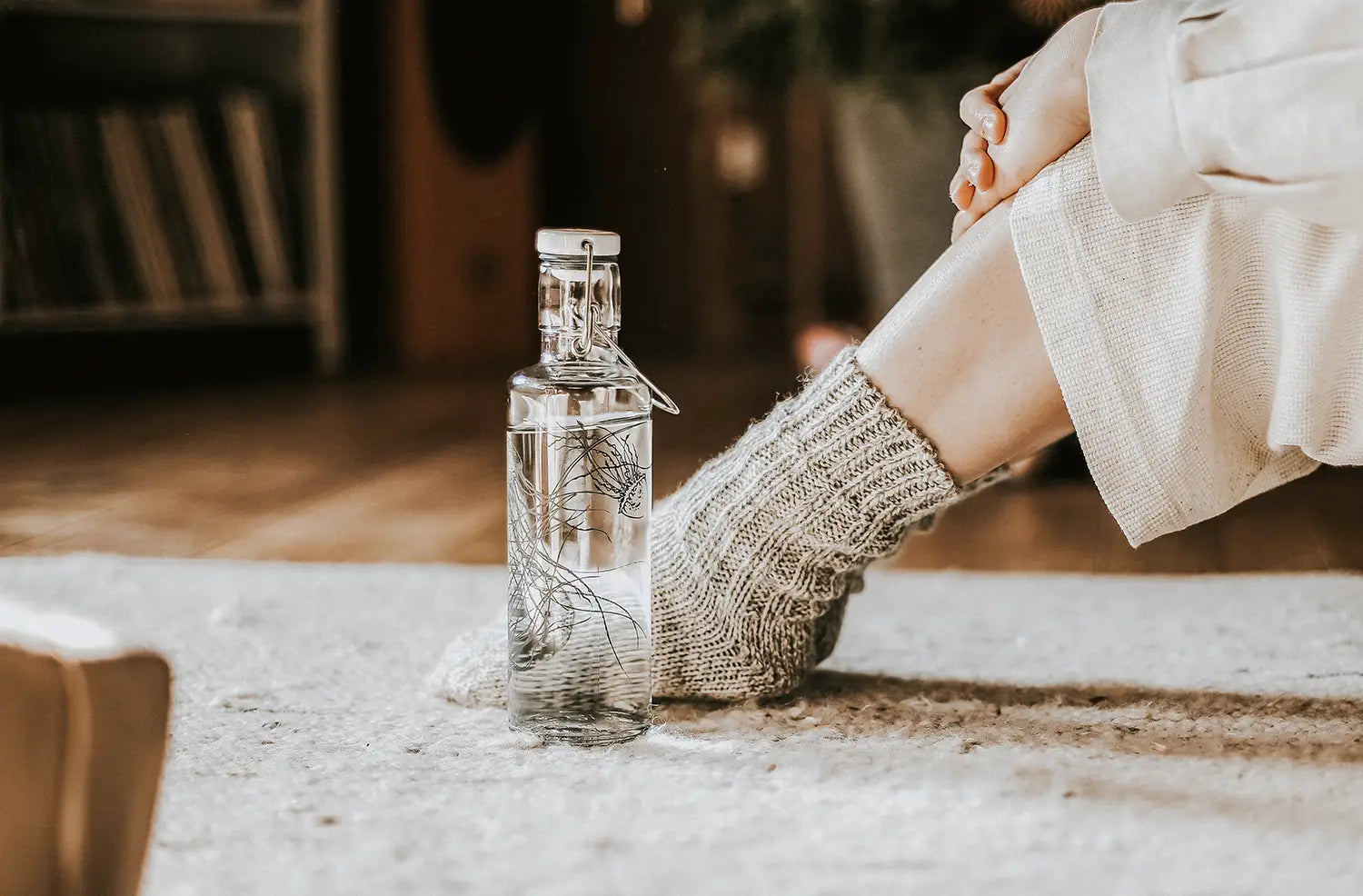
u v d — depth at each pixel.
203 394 2.48
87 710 0.45
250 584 1.22
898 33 1.92
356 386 2.61
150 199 2.54
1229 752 0.75
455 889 0.57
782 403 0.84
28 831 0.45
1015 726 0.81
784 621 0.84
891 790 0.69
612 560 0.78
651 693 0.81
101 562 1.30
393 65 2.96
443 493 1.70
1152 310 0.73
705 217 3.34
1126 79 0.68
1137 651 1.01
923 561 1.38
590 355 0.77
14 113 2.41
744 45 2.07
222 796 0.69
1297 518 1.56
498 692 0.86
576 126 3.31
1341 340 0.72
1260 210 0.71
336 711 0.85
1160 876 0.58
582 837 0.63
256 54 2.78
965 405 0.77
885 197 2.06
